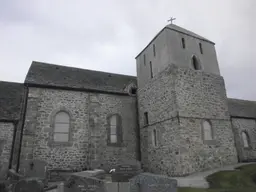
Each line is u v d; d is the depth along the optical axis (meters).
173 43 14.47
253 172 10.77
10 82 15.80
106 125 15.38
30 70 15.30
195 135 12.56
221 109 14.45
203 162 12.23
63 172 12.76
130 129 16.27
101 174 10.69
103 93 16.11
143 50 17.53
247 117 19.16
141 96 16.81
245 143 18.38
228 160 13.32
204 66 15.12
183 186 9.09
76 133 14.05
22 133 12.38
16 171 11.58
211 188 8.73
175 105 12.61
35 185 7.34
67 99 14.59
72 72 17.39
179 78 13.46
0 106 13.17
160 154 13.39
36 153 12.64
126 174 9.39
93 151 13.80
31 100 13.26
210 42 16.38
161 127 13.70
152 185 5.60
